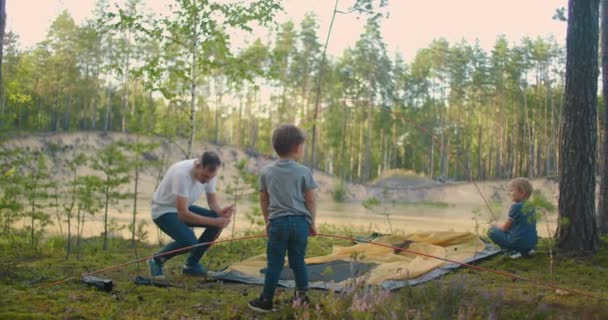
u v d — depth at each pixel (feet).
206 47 29.58
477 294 14.03
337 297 13.14
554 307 14.06
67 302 13.43
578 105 22.18
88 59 132.98
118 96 154.61
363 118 164.14
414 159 181.16
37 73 130.72
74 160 26.25
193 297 14.70
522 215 21.38
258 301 13.39
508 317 12.48
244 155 113.50
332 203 96.78
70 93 140.56
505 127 163.32
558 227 22.65
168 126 29.96
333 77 139.85
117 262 20.57
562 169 22.58
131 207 52.19
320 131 162.09
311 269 18.51
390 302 12.14
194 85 30.22
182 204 17.07
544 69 154.30
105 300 13.85
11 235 24.30
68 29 132.87
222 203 67.67
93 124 140.67
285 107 145.89
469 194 110.11
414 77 163.43
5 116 26.17
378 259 20.38
